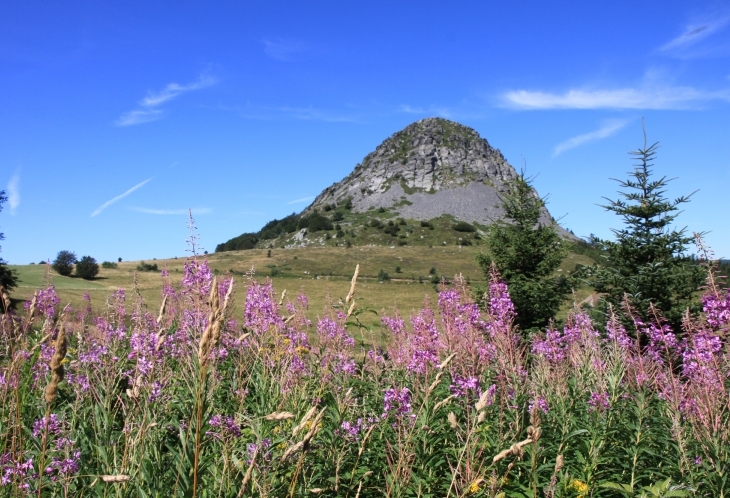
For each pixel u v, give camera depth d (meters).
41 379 5.19
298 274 101.56
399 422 5.16
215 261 119.19
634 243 17.14
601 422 5.98
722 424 5.49
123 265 100.62
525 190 21.55
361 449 4.68
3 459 3.78
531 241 20.62
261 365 6.30
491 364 6.46
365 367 7.62
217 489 3.79
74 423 4.56
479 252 21.73
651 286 15.77
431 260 119.44
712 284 6.09
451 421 4.25
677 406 5.93
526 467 5.21
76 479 3.91
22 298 21.62
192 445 3.65
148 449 4.06
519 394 5.81
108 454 4.04
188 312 5.34
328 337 7.14
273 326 6.75
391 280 87.06
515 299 19.56
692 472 5.39
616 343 7.24
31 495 3.64
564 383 6.73
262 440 3.87
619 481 5.70
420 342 5.85
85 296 10.90
